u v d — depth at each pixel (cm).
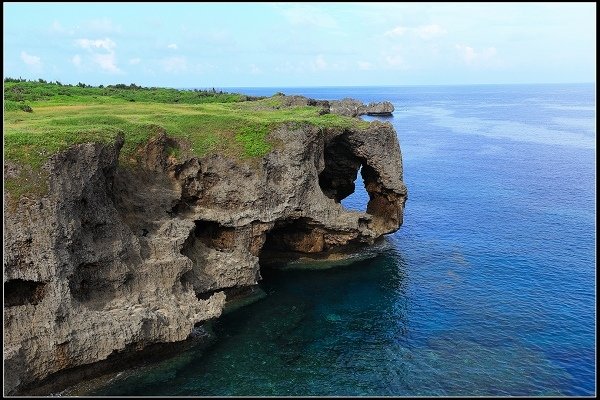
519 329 3756
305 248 5019
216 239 4394
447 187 8494
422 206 7275
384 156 5388
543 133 15838
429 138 14875
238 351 3475
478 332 3728
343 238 5000
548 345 3538
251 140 4562
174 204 4100
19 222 2861
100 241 3341
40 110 5422
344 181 6034
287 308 4116
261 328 3794
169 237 3781
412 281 4650
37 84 8775
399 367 3309
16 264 2825
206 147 4431
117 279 3316
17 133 3222
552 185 8569
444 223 6425
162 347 3331
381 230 5509
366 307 4141
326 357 3425
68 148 3183
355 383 3139
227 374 3206
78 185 3177
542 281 4597
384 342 3612
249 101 8344
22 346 2755
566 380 3150
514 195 7875
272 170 4547
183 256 3691
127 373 3164
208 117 4800
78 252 3142
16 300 2875
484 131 16512
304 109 6488
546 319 3897
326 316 3991
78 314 2962
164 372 3206
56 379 2916
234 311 4053
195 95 9538
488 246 5550
